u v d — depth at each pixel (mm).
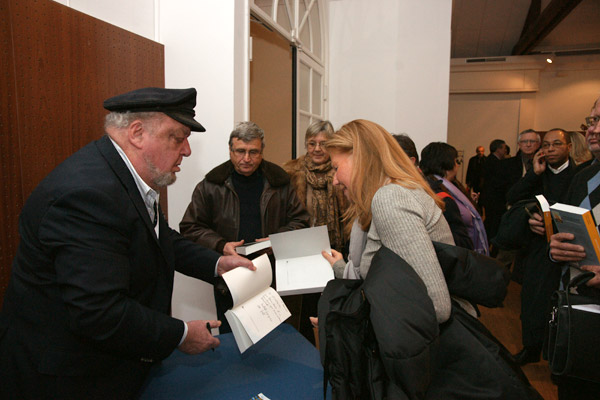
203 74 1945
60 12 1438
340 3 3771
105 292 774
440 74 3527
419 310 808
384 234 949
